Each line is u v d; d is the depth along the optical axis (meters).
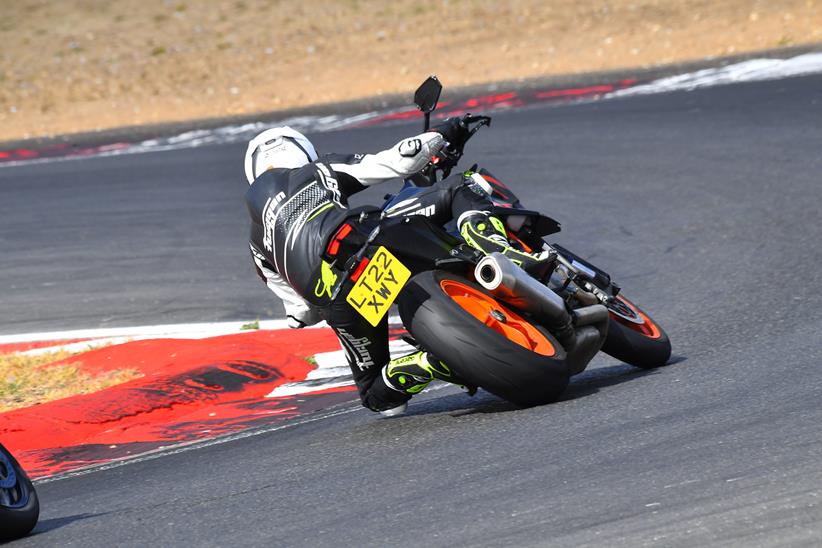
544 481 15.15
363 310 18.55
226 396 25.03
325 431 20.91
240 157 57.03
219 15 102.94
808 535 12.12
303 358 27.48
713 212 38.78
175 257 41.03
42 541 16.03
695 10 81.56
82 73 88.62
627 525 13.08
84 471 20.77
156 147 62.41
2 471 16.19
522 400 19.03
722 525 12.70
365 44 88.62
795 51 61.25
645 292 31.22
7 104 81.06
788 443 15.16
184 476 19.03
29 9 108.62
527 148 50.97
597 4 88.88
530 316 19.39
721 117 50.91
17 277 40.16
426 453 17.73
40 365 28.81
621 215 40.31
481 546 13.09
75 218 48.16
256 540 14.63
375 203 46.56
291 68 84.56
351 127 60.22
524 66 74.31
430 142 19.25
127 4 108.69
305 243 19.12
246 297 35.53
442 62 79.38
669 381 20.27
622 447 16.19
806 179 40.69
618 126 52.34
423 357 19.66
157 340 29.47
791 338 22.73
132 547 15.17
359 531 14.30
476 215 19.22
